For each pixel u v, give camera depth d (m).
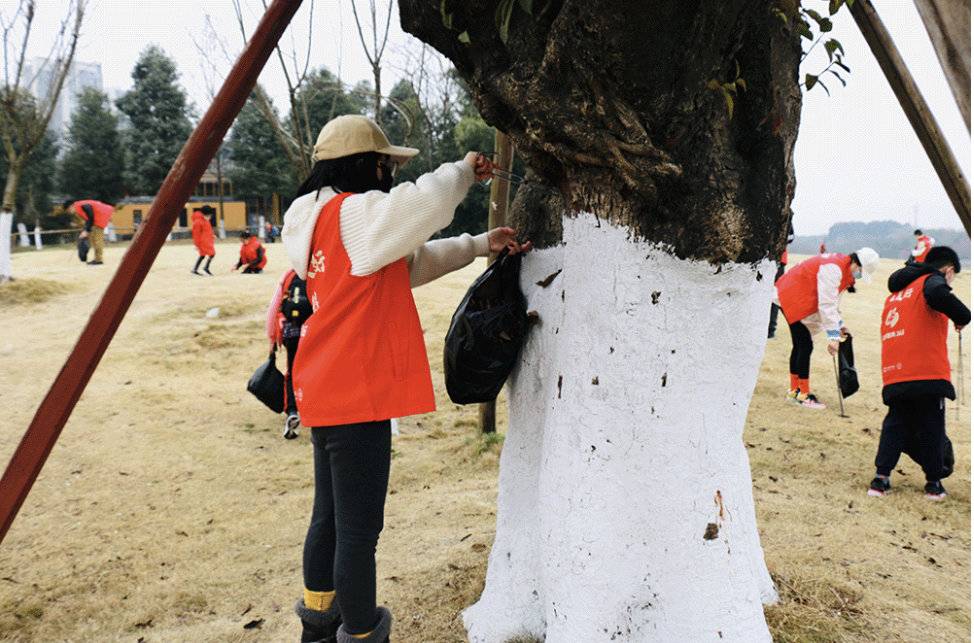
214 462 5.21
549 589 2.39
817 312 6.36
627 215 2.14
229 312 9.80
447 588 3.07
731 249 2.11
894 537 3.73
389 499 4.46
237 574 3.56
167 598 3.33
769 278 2.29
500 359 2.59
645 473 2.23
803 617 2.70
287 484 4.80
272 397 5.14
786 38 2.03
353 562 2.18
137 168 38.91
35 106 11.41
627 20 1.70
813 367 7.98
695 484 2.24
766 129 2.05
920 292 4.26
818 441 5.51
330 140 2.33
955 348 9.45
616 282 2.19
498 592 2.72
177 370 7.63
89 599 3.34
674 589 2.25
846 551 3.44
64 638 3.05
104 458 5.24
